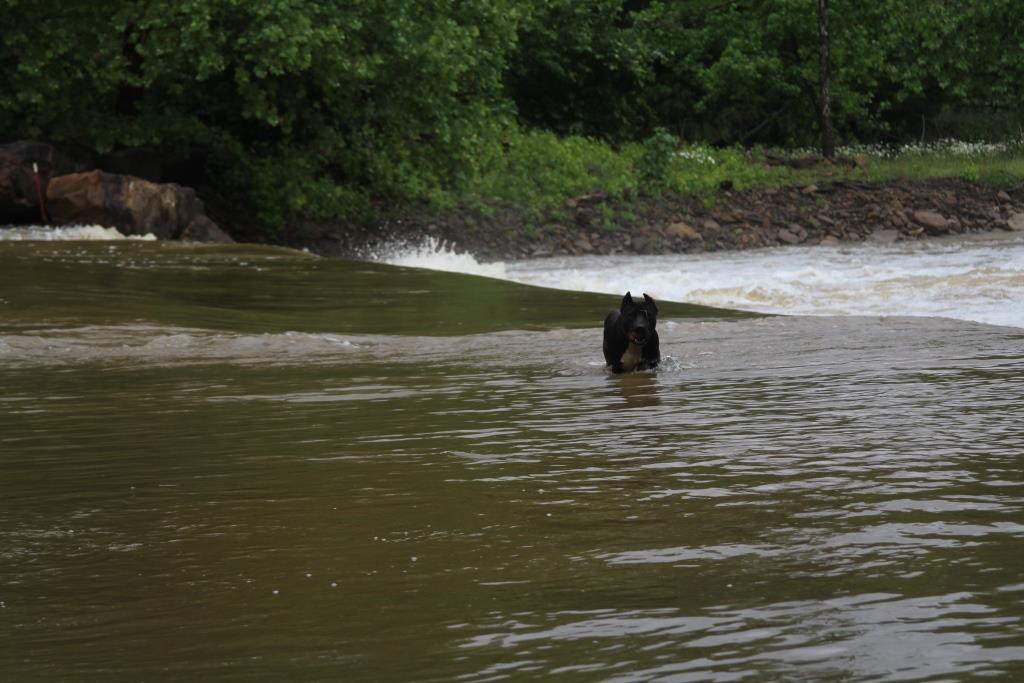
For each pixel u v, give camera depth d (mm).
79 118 40031
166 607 4914
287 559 5629
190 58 38188
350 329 17641
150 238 32312
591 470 7602
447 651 4207
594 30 67500
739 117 75188
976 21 73500
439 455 8320
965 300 22484
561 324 18203
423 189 47625
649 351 12844
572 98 68312
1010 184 55812
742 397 10672
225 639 4461
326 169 47812
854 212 51375
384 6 41750
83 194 34000
